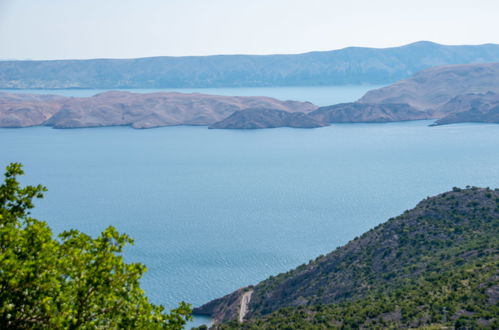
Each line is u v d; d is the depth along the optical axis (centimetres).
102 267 2592
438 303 7994
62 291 2536
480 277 8625
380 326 7831
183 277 16950
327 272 12650
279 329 8750
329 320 8725
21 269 2378
